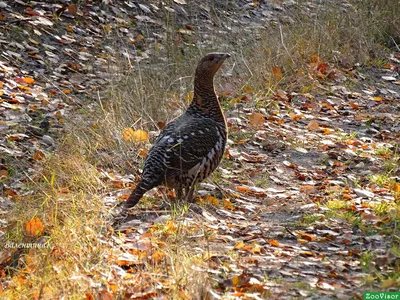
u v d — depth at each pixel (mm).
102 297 8016
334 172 12758
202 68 10898
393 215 10406
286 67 17719
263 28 19656
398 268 8602
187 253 9156
